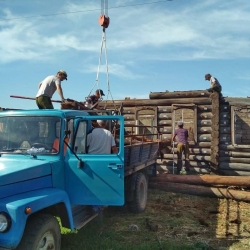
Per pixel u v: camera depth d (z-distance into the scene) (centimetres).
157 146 991
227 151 1249
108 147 533
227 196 884
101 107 1455
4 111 526
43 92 716
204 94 1305
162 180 976
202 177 969
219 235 611
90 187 486
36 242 379
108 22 895
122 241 564
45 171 446
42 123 498
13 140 498
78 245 524
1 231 355
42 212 435
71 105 705
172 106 1345
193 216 734
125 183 722
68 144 490
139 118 1415
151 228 631
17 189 397
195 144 1302
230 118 1263
